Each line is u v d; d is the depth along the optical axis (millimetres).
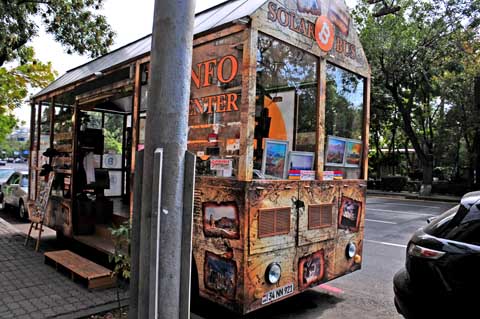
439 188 21625
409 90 21875
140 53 4965
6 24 9188
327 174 4262
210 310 4246
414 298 3168
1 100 16125
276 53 3697
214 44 3742
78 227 6387
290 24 3762
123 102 7715
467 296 2896
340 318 4145
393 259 6707
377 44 18078
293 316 4180
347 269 4516
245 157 3342
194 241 3793
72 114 6762
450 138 20609
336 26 4414
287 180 3717
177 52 1824
